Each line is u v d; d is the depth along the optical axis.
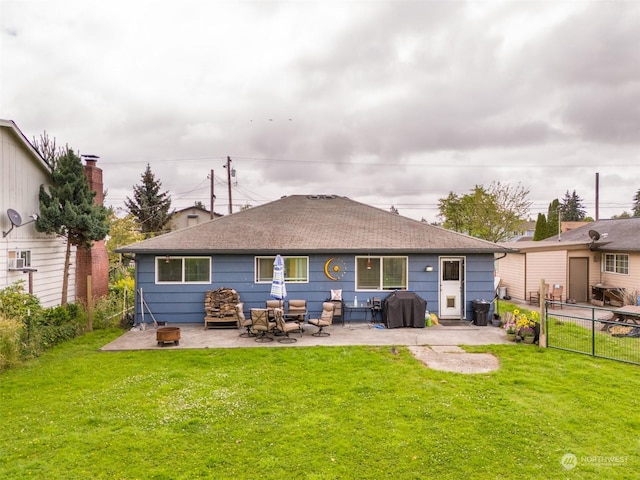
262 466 5.19
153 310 14.08
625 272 18.81
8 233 12.13
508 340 11.81
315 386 7.98
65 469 5.12
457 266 14.73
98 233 13.80
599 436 6.01
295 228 15.70
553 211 34.97
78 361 9.79
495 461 5.35
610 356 10.23
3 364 9.05
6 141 12.16
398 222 16.59
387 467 5.20
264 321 11.79
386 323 13.64
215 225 15.84
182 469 5.14
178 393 7.65
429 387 7.93
